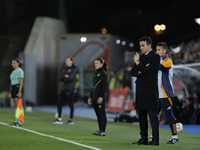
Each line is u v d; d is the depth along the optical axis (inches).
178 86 2317.9
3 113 2078.0
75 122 1734.7
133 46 3609.7
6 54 3351.4
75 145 999.0
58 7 3909.9
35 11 4001.0
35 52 3149.6
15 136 1154.7
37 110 2513.5
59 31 3518.7
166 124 1690.5
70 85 1630.2
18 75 1449.3
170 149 976.9
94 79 1284.4
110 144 1038.4
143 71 999.0
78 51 3139.8
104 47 3105.3
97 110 1285.7
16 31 3956.7
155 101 1007.6
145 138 1043.9
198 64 2069.4
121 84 2736.2
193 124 1737.2
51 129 1379.2
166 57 1117.1
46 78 3304.6
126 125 1647.4
